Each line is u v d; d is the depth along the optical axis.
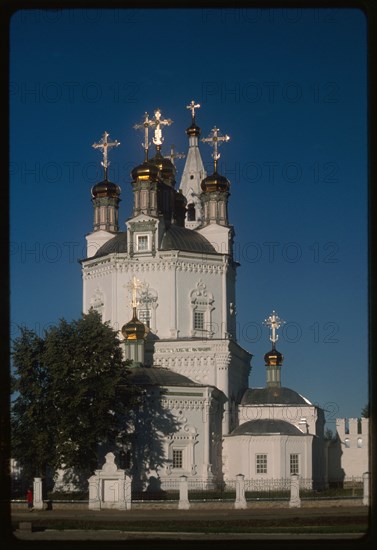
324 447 108.12
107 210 110.62
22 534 48.47
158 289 102.06
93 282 104.94
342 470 108.31
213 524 52.34
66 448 80.62
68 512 68.94
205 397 94.62
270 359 110.56
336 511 62.28
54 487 89.19
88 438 82.12
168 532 48.91
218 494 84.06
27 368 82.31
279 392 106.12
